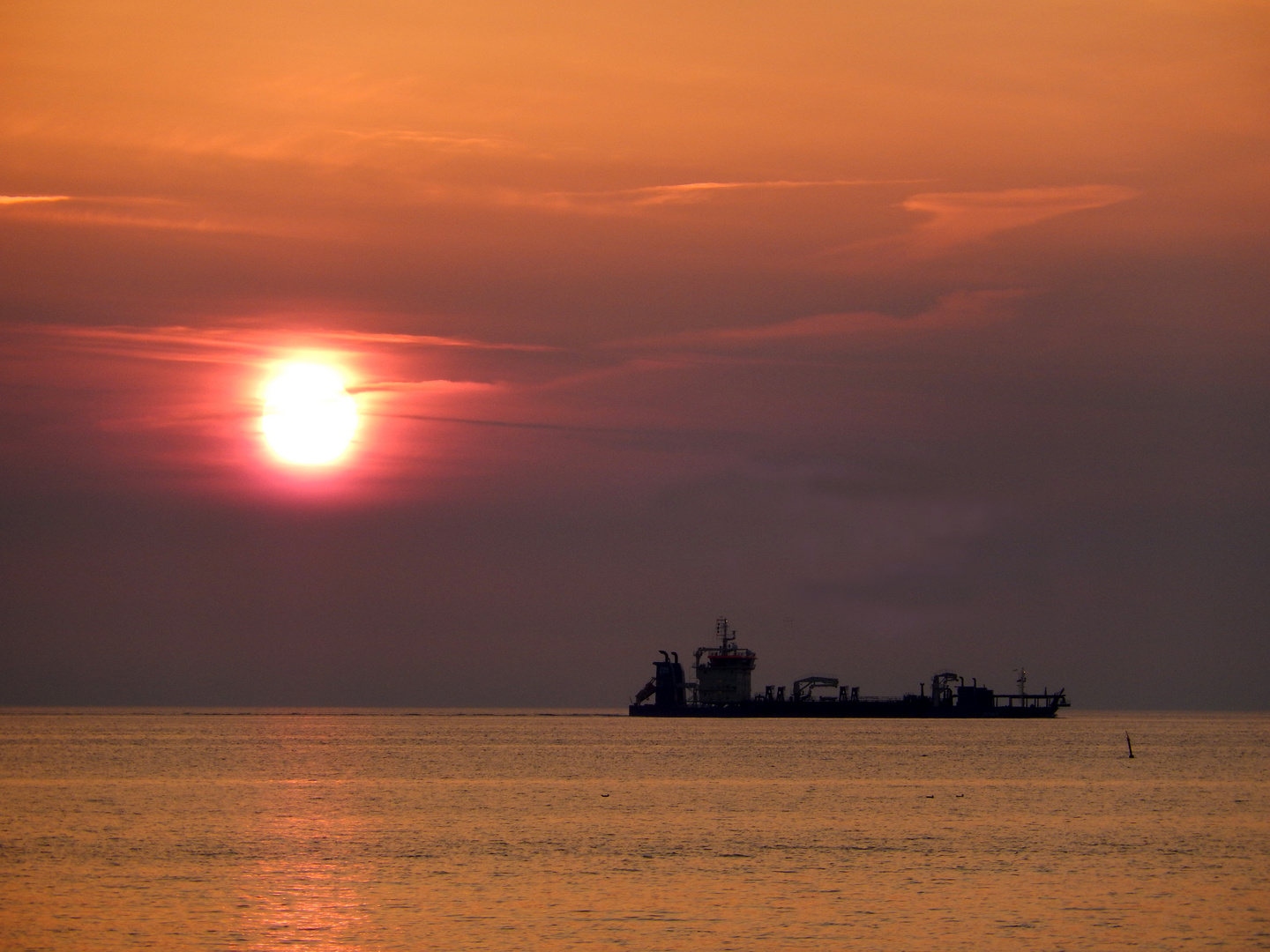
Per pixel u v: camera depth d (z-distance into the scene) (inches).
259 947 5305.1
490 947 5315.0
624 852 7795.3
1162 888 6614.2
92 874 6939.0
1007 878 6889.8
